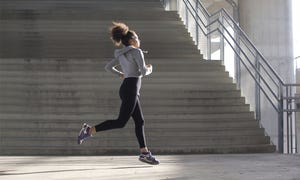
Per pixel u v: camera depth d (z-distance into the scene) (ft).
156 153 28.32
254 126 31.35
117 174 19.21
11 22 43.65
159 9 50.42
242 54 34.81
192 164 22.15
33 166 21.52
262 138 30.09
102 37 42.50
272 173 19.47
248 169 20.59
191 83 34.83
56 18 46.06
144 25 44.88
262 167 21.18
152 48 40.86
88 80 34.04
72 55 39.86
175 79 34.86
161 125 30.58
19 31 42.50
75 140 28.96
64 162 22.86
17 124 29.86
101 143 28.91
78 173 19.47
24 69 35.04
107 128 20.06
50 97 32.22
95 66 35.47
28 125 29.91
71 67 35.35
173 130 30.14
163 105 32.30
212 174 19.21
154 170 20.24
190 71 36.19
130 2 51.47
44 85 33.58
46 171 19.99
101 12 47.14
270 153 28.32
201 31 42.39
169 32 43.70
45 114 31.04
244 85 34.40
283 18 39.45
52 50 40.11
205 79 35.42
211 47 42.78
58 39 41.63
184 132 30.01
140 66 19.75
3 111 31.27
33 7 49.42
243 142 29.84
